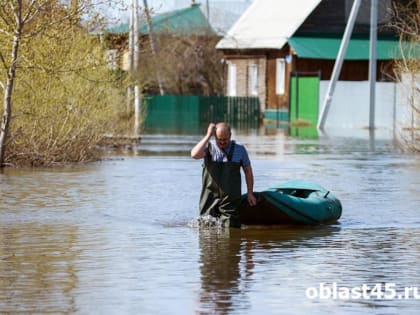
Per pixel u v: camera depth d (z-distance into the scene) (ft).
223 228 98.07
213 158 98.63
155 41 382.22
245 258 83.15
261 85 368.48
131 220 103.45
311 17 346.33
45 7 144.46
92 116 168.14
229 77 391.04
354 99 313.32
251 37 376.07
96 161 171.83
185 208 112.57
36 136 158.10
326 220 102.06
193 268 78.89
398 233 96.78
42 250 85.87
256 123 350.64
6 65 146.20
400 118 298.97
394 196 126.00
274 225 100.12
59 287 71.97
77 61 159.12
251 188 98.63
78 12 148.25
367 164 173.68
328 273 77.41
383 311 66.23
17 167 155.63
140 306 66.85
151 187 132.87
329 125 319.06
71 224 100.53
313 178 147.64
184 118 370.94
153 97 368.07
